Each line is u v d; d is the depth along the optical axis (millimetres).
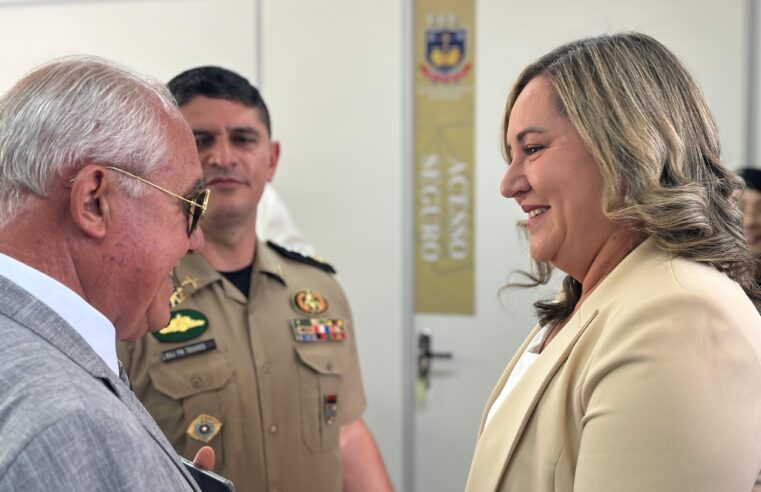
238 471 1461
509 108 1021
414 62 2898
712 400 747
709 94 2699
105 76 810
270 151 1648
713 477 733
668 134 868
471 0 2836
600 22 2748
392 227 2949
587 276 975
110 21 3117
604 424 785
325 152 2973
